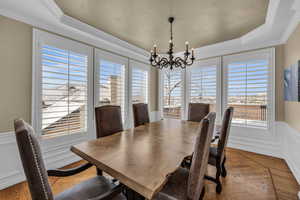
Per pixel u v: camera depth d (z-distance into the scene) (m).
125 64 3.58
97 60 2.94
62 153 2.43
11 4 1.76
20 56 1.99
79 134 2.65
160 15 2.18
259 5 1.90
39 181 0.69
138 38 3.08
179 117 4.23
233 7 1.95
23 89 2.02
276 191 1.79
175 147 1.39
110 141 1.57
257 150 2.97
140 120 2.65
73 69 2.55
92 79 2.86
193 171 0.96
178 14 2.15
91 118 2.84
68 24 2.28
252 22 2.36
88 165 1.31
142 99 4.17
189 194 0.99
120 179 0.92
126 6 1.96
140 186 0.82
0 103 1.84
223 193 1.76
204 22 2.37
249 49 3.04
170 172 0.95
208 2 1.85
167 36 2.96
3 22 1.84
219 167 1.76
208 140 1.00
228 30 2.66
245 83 3.09
